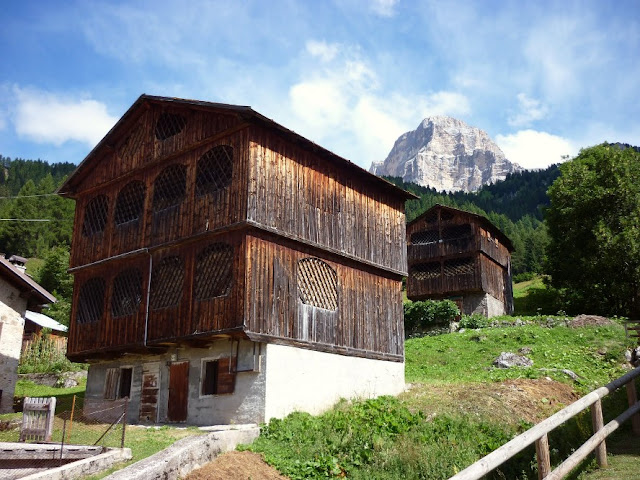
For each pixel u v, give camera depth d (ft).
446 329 109.09
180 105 62.39
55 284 183.83
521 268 261.85
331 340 60.70
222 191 56.65
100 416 65.57
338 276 63.77
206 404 56.13
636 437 36.68
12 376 72.08
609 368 71.10
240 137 56.80
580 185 130.72
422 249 132.87
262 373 52.65
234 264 53.78
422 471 39.45
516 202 447.42
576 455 28.37
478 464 22.41
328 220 63.31
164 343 58.18
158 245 61.16
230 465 36.65
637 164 128.98
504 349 85.35
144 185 66.33
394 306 71.92
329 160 64.69
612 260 116.88
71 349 69.05
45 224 270.26
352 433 46.29
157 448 42.83
